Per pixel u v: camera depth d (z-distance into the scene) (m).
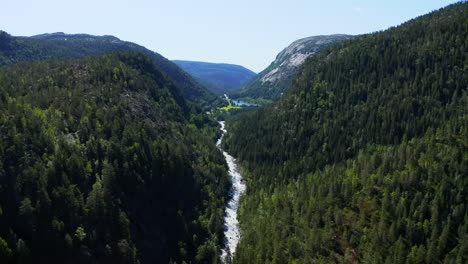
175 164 118.69
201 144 162.38
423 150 105.00
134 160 105.44
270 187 126.88
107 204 87.75
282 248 86.56
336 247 83.62
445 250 74.31
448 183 87.81
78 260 76.06
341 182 102.75
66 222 79.38
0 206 72.12
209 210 113.69
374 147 131.12
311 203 98.25
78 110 117.88
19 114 97.00
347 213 92.25
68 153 94.44
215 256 92.19
